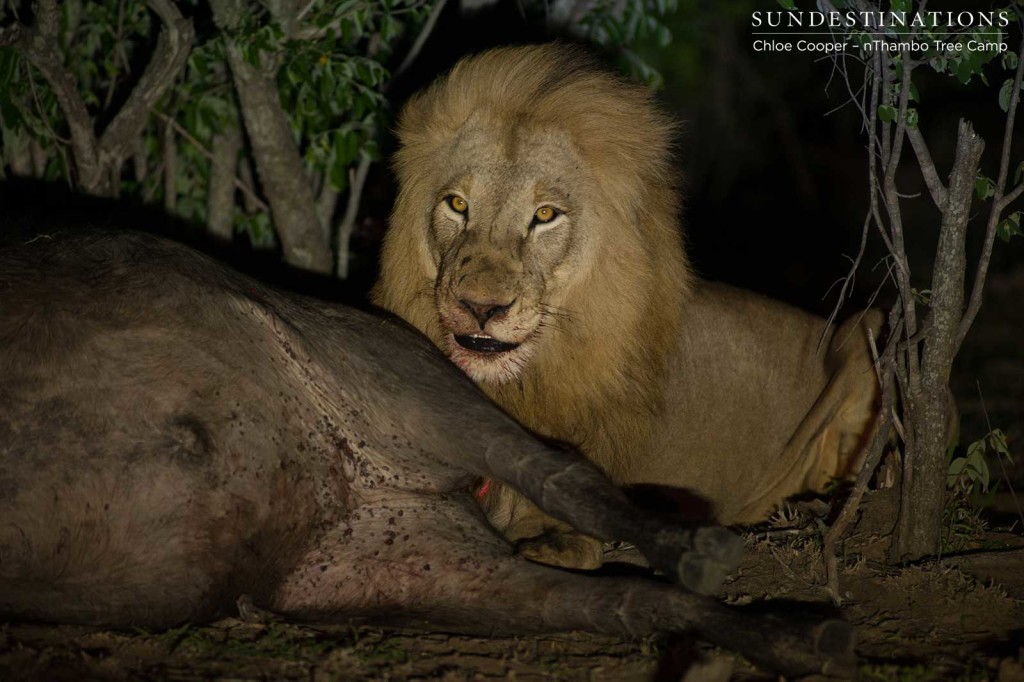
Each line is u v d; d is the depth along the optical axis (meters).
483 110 7.82
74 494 5.93
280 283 11.49
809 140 23.56
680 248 8.38
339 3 10.51
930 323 7.25
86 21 11.95
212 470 6.14
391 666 5.66
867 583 7.14
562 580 6.18
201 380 6.23
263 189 12.24
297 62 10.52
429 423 6.73
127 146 10.68
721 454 9.40
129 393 6.08
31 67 10.49
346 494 6.60
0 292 6.16
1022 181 7.11
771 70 21.45
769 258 19.64
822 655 5.54
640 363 8.12
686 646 6.00
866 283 17.98
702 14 17.62
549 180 7.64
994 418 13.47
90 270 6.43
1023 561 7.46
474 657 5.87
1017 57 7.52
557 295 7.78
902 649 6.29
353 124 11.34
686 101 19.33
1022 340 17.25
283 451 6.39
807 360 9.81
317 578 6.42
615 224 7.88
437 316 7.91
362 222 13.45
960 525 8.01
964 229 7.14
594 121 7.77
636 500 8.94
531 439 6.58
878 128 21.28
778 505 9.41
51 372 6.02
